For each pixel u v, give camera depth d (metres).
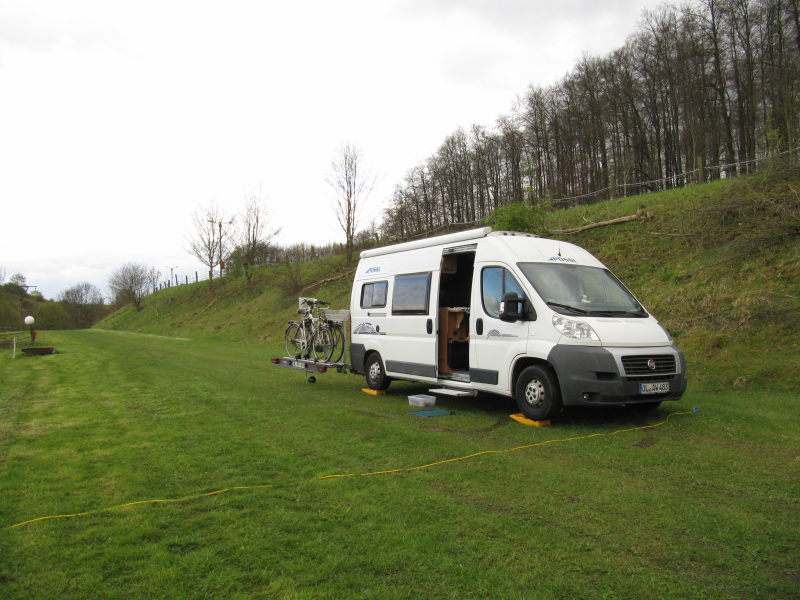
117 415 8.50
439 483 4.95
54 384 12.64
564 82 45.09
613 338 7.07
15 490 4.89
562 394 7.05
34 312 71.69
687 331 12.55
